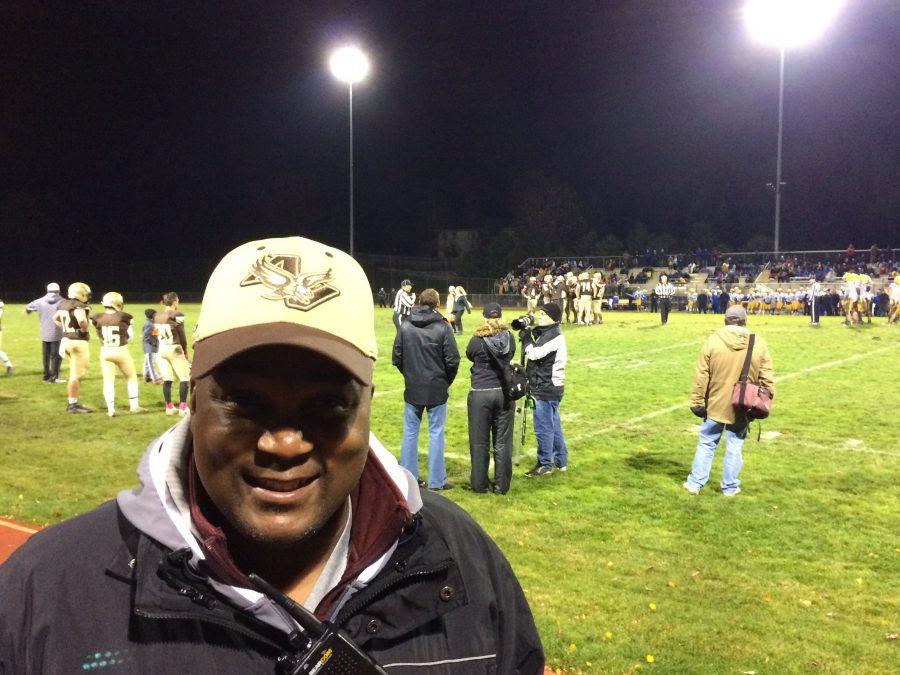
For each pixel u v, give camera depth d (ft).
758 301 112.68
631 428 35.53
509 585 4.83
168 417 36.94
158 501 3.76
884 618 15.90
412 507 4.18
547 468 27.40
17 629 3.60
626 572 18.34
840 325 87.30
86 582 3.69
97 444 31.19
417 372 24.77
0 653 3.57
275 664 3.70
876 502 24.26
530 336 27.99
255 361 3.51
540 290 106.83
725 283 129.70
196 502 3.88
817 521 22.38
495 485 25.18
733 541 20.66
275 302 3.61
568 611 15.96
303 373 3.55
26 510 21.40
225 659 3.65
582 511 23.26
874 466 28.60
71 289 38.04
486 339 24.43
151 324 46.47
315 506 3.69
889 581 17.95
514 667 4.71
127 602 3.67
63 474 26.18
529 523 22.09
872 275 121.80
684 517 22.72
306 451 3.58
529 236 190.08
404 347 24.88
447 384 25.13
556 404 27.55
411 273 177.06
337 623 3.93
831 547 20.24
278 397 3.53
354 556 4.15
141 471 3.88
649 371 53.21
